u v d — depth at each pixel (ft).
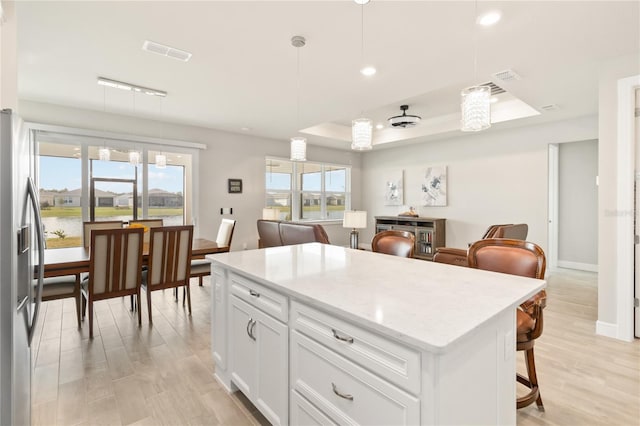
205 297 12.16
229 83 11.01
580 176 17.63
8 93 4.81
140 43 8.25
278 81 10.81
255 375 5.29
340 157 24.91
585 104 13.12
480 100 5.57
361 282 4.71
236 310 5.85
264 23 7.30
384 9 6.73
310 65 9.53
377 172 25.05
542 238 16.26
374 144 22.22
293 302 4.43
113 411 5.60
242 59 9.12
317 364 4.05
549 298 12.30
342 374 3.70
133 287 9.20
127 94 12.20
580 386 6.34
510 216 17.39
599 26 7.27
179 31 7.66
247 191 19.67
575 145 17.80
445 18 7.05
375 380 3.30
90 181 14.43
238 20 7.18
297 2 6.53
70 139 13.85
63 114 13.69
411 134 20.15
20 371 4.26
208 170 18.01
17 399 4.11
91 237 8.39
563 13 6.80
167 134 16.49
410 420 2.98
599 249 8.95
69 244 13.93
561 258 18.34
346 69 9.78
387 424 3.20
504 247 6.10
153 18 7.11
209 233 18.07
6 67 4.78
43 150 13.32
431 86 11.22
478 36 7.79
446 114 17.57
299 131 18.84
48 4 6.56
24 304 4.42
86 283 9.53
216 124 16.99
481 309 3.55
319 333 4.00
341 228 25.30
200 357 7.54
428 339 2.77
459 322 3.17
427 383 2.86
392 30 7.55
